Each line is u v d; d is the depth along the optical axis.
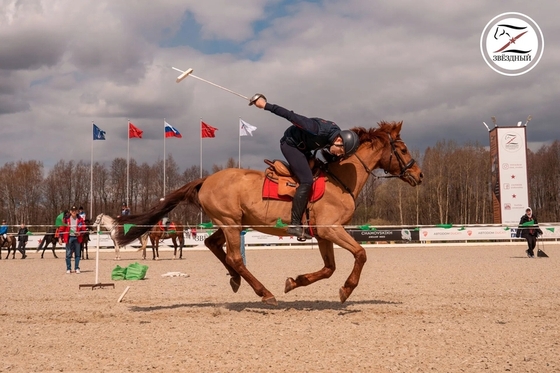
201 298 11.57
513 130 39.41
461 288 12.73
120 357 6.30
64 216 20.81
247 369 5.77
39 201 70.62
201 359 6.18
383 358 6.14
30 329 7.98
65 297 11.91
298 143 9.27
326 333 7.49
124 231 9.91
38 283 15.56
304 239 9.36
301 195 9.07
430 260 23.62
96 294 12.50
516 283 13.73
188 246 39.44
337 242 9.13
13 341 7.18
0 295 12.38
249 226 9.57
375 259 24.64
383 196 68.06
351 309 9.48
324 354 6.34
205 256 31.19
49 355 6.43
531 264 20.66
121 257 30.41
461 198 69.56
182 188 10.06
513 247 36.38
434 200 68.62
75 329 7.95
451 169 69.31
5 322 8.56
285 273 18.28
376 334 7.38
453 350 6.46
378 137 9.85
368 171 9.77
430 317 8.59
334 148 9.20
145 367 5.88
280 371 5.68
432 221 68.94
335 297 11.41
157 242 27.61
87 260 28.25
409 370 5.66
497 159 39.66
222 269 20.66
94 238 39.34
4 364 6.02
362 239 39.25
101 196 69.25
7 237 30.61
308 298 11.29
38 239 39.91
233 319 8.66
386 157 9.91
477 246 38.34
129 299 11.41
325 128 9.17
